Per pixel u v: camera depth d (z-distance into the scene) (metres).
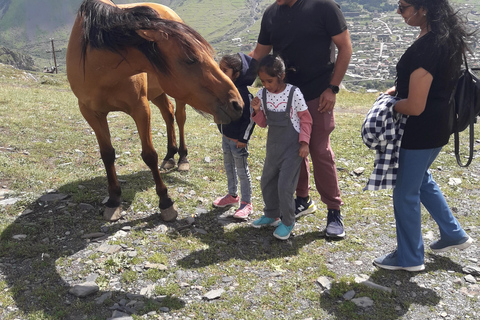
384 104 2.57
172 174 4.52
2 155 4.57
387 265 2.88
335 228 3.31
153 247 3.07
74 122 6.47
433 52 2.30
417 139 2.56
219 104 2.58
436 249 3.02
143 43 2.54
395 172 2.63
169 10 4.04
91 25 2.66
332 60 3.08
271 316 2.41
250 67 3.28
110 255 2.91
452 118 2.58
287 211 3.13
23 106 7.34
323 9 2.84
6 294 2.50
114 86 2.97
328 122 3.12
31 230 3.18
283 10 2.98
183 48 2.44
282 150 2.99
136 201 3.76
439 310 2.48
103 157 3.41
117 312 2.38
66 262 2.84
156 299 2.51
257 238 3.31
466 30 2.34
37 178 4.07
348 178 4.70
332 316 2.42
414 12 2.38
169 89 2.66
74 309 2.40
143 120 3.23
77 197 3.69
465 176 4.77
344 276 2.79
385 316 2.42
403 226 2.77
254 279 2.76
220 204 3.79
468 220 3.67
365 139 2.63
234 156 3.52
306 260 3.00
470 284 2.73
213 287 2.66
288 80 3.14
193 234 3.31
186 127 6.89
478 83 2.56
